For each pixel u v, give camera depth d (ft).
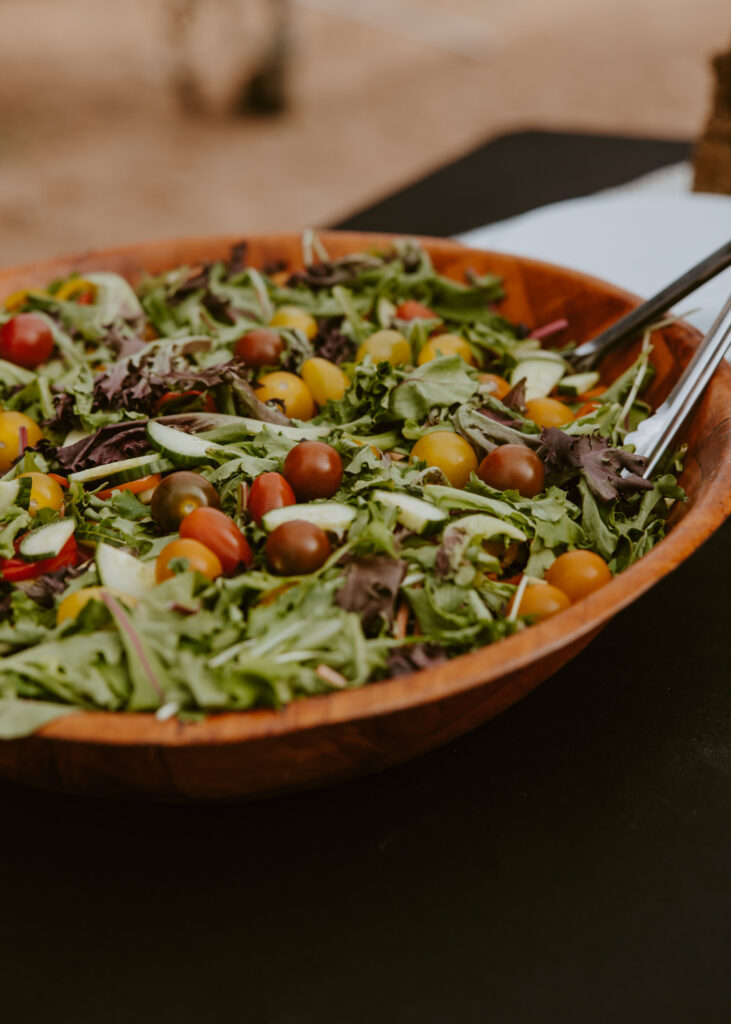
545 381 2.67
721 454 2.27
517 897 2.00
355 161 9.56
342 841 2.06
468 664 1.88
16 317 2.73
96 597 2.06
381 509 2.19
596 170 4.17
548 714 2.23
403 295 2.90
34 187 9.07
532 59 11.75
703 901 1.99
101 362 2.74
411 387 2.48
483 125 10.05
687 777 2.13
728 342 2.44
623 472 2.40
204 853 2.06
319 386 2.60
